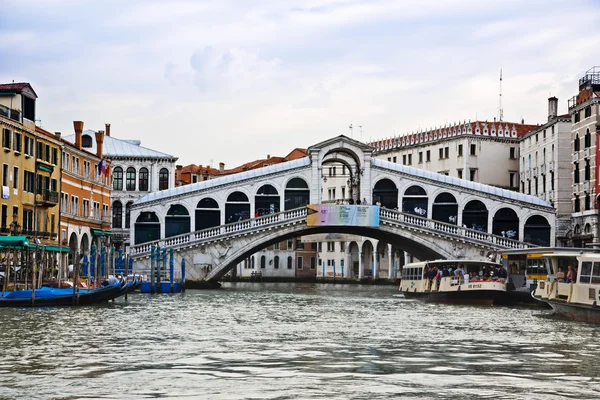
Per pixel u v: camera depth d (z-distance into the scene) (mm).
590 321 38656
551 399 19953
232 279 110688
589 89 70062
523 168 89375
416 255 81438
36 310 41094
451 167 95500
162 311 43188
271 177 74688
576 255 40375
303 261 118500
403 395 20109
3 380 21609
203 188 74125
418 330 34438
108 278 51438
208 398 19625
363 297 62844
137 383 21328
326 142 74625
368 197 75562
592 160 69875
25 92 56656
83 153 69250
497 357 26438
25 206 56719
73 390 20422
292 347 28219
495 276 56562
